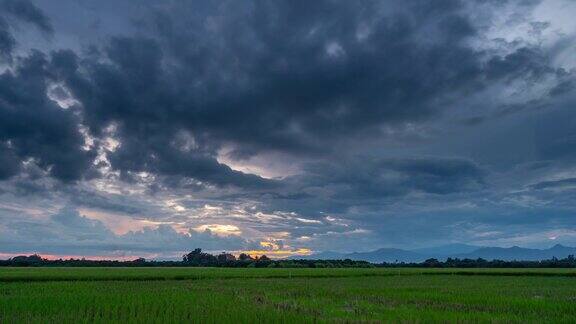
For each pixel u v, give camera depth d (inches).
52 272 2994.6
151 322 777.6
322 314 944.3
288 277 2758.4
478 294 1510.8
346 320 847.1
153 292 1433.3
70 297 1199.6
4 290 1478.8
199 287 1748.3
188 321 791.7
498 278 2778.1
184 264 7047.2
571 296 1446.9
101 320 797.9
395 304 1184.8
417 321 838.5
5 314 863.7
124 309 943.7
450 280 2506.2
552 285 2043.6
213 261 7145.7
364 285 1990.7
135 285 1824.6
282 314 896.9
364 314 953.5
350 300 1284.4
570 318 898.7
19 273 2694.4
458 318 894.4
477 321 860.6
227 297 1285.7
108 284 1867.6
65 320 794.8
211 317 829.8
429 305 1158.3
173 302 1111.6
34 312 895.1
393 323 821.2
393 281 2377.0
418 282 2293.3
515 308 1088.2
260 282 2187.5
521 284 2122.3
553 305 1150.3
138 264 6909.5
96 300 1120.8
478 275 3203.7
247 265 6402.6
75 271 3371.1
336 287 1835.6
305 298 1332.4
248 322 788.0
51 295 1264.8
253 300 1227.2
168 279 2417.6
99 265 6624.0
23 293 1348.4
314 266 6166.3
